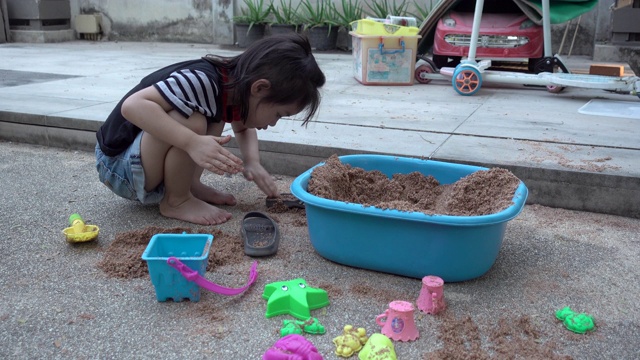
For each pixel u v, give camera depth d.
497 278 1.57
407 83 3.97
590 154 2.28
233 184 2.32
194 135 1.67
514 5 4.12
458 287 1.52
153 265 1.37
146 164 1.80
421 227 1.47
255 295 1.46
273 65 1.63
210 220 1.89
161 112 1.66
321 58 5.38
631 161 2.19
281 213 2.02
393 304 1.29
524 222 1.97
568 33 5.38
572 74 3.64
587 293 1.50
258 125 1.78
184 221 1.91
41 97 3.27
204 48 6.25
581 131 2.66
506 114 3.03
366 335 1.28
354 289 1.49
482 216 1.44
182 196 1.92
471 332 1.30
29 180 2.31
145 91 1.67
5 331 1.29
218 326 1.32
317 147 2.37
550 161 2.18
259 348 1.24
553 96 3.60
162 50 5.99
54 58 5.12
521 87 3.93
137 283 1.51
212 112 1.73
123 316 1.35
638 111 3.13
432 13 4.05
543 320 1.37
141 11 6.86
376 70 3.92
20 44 6.38
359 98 3.46
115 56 5.36
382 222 1.51
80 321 1.33
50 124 2.79
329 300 1.43
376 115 2.97
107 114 2.82
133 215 1.96
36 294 1.44
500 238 1.54
